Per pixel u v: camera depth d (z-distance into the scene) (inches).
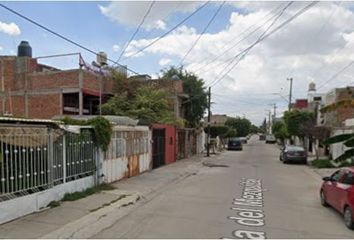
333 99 1467.8
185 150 1418.6
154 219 398.3
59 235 324.2
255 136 6688.0
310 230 370.9
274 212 449.4
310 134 1298.0
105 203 465.1
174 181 735.7
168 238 326.0
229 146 2185.0
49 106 1204.5
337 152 1152.2
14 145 381.4
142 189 594.9
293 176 865.5
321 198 510.9
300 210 467.8
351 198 378.0
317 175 893.8
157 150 998.4
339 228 383.2
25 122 400.8
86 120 577.9
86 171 549.6
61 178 473.4
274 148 2536.9
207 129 1732.3
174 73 1673.2
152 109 1237.7
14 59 1253.1
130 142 764.0
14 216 371.6
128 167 749.9
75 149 514.9
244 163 1233.4
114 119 854.5
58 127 458.0
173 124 1214.9
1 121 370.6
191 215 420.5
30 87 1227.2
